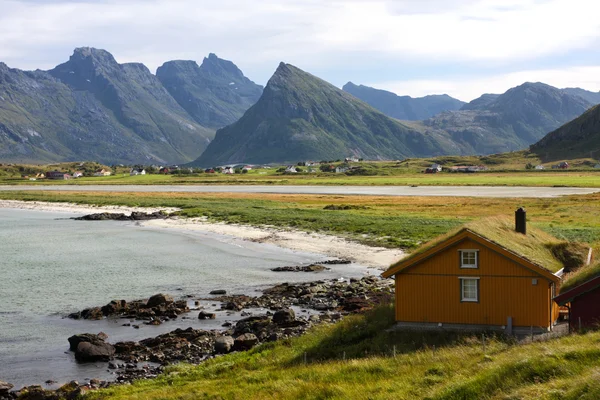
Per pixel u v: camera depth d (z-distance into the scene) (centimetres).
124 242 9306
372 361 2856
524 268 3425
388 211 11988
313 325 4050
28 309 4994
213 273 6512
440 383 2300
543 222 8975
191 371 3175
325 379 2630
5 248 8725
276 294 5338
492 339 3123
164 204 16062
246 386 2675
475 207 12181
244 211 13012
